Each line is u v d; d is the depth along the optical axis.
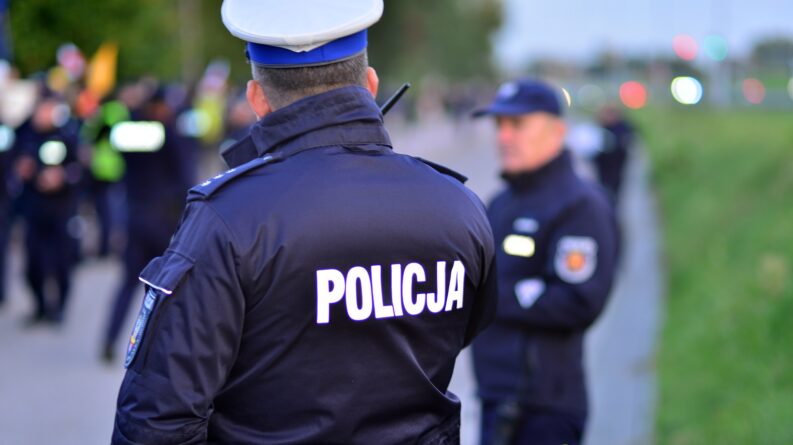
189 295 1.55
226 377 1.59
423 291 1.71
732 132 17.67
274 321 1.59
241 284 1.57
